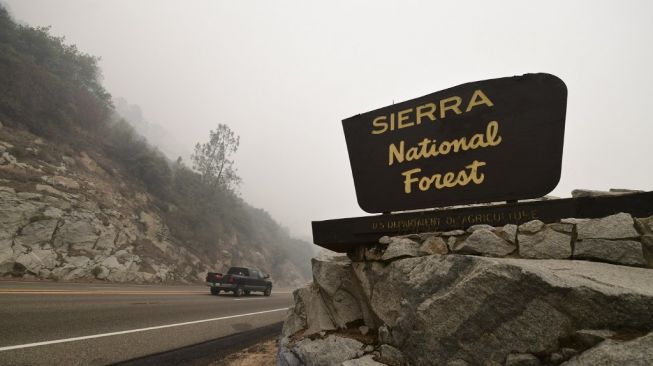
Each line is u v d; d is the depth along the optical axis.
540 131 3.80
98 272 18.64
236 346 6.71
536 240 3.30
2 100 21.00
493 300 2.70
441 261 3.27
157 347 6.04
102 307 9.09
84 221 19.86
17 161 19.31
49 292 10.72
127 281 20.19
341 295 4.77
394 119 4.80
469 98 4.28
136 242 23.53
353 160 5.04
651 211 3.02
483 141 4.09
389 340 3.54
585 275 2.63
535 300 2.52
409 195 4.48
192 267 27.53
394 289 3.75
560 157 3.64
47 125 24.11
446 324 2.92
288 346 4.71
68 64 32.75
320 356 4.01
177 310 10.23
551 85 3.83
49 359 4.77
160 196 30.52
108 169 26.73
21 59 23.62
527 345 2.49
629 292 2.23
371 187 4.81
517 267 2.63
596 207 3.27
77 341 5.74
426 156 4.45
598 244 3.04
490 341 2.66
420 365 3.05
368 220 4.51
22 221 16.75
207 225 33.62
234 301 14.64
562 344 2.37
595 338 2.22
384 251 4.26
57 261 17.11
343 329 4.44
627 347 2.01
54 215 18.34
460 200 4.11
